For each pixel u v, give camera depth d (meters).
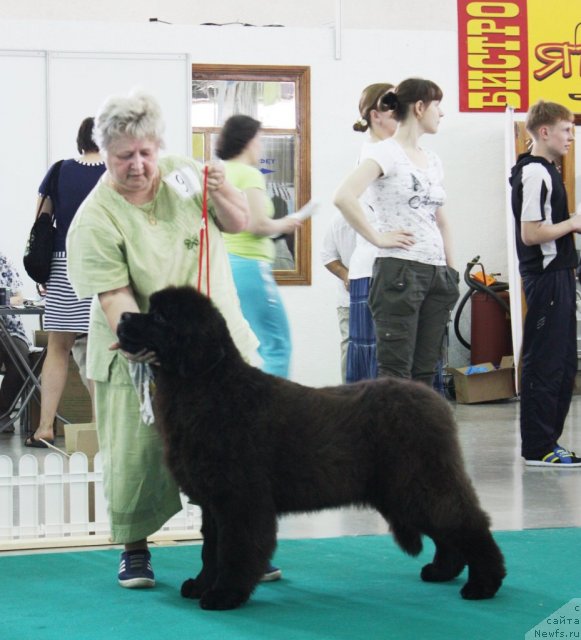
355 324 6.36
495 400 11.45
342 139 12.05
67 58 10.35
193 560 4.62
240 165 5.22
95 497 5.07
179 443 3.63
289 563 4.54
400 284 5.29
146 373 3.85
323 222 11.99
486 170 12.34
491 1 11.48
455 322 12.15
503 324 11.99
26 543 4.87
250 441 3.62
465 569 4.38
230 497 3.63
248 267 5.23
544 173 6.73
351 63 12.02
